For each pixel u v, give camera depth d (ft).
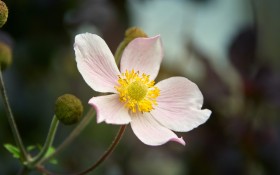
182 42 1.62
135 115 1.09
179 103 1.11
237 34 1.52
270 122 1.50
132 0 1.56
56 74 1.59
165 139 1.04
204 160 1.48
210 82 1.49
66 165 1.54
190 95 1.11
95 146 1.62
